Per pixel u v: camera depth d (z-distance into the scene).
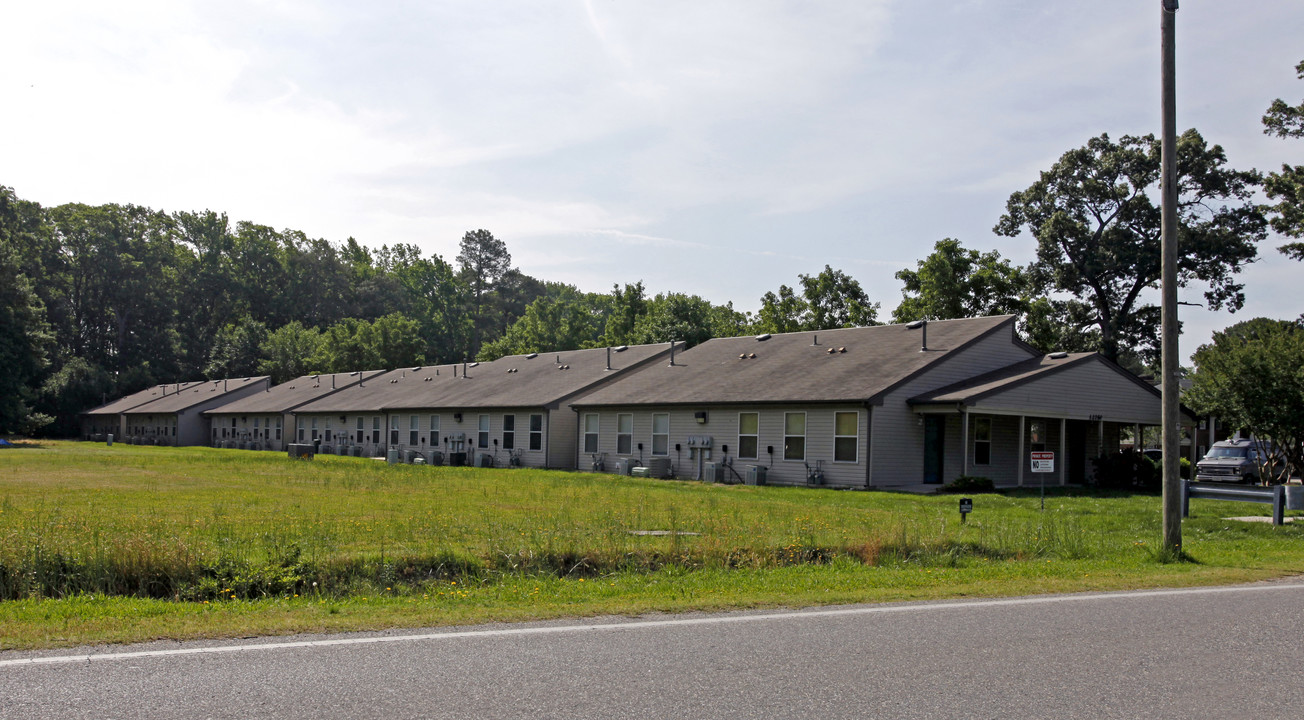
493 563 11.23
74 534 11.88
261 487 23.45
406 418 47.78
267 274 111.94
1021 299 50.38
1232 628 7.89
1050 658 6.72
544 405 37.81
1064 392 28.91
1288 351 25.98
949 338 30.53
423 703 5.46
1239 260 49.28
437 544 12.34
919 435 27.92
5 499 17.33
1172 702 5.67
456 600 9.02
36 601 8.75
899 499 22.53
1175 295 13.53
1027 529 14.71
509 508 18.28
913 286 51.94
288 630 7.37
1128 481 28.94
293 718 5.14
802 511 18.72
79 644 6.74
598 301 142.88
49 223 94.81
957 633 7.56
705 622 7.93
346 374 65.56
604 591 9.58
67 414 84.75
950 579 10.59
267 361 90.31
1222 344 28.38
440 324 115.25
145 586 9.74
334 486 24.11
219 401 70.12
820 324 57.66
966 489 25.77
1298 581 10.91
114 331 98.75
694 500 21.27
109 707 5.29
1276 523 17.08
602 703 5.50
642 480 29.80
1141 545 14.13
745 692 5.76
